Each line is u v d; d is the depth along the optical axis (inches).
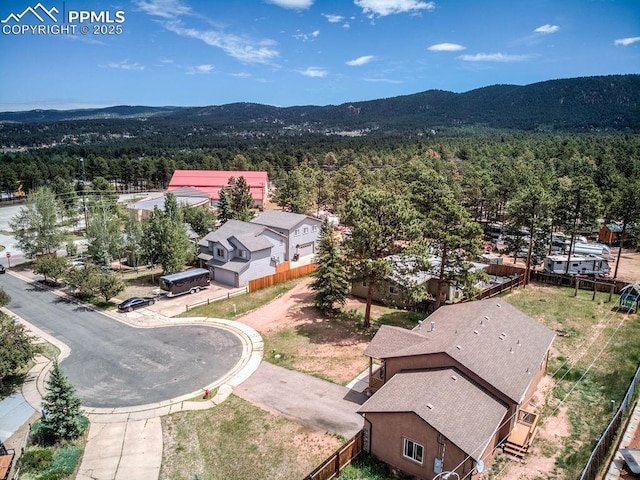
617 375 1184.8
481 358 981.2
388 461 884.0
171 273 2074.3
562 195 2186.3
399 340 1111.0
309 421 1036.5
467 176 3624.5
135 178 5521.7
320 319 1662.2
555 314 1637.6
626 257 2578.7
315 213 3865.7
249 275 2100.1
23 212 2447.1
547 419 1010.1
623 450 844.0
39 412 1108.5
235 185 3654.0
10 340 1179.3
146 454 948.0
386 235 1524.4
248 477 872.9
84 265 1999.3
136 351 1422.2
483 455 829.8
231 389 1189.1
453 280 1581.0
